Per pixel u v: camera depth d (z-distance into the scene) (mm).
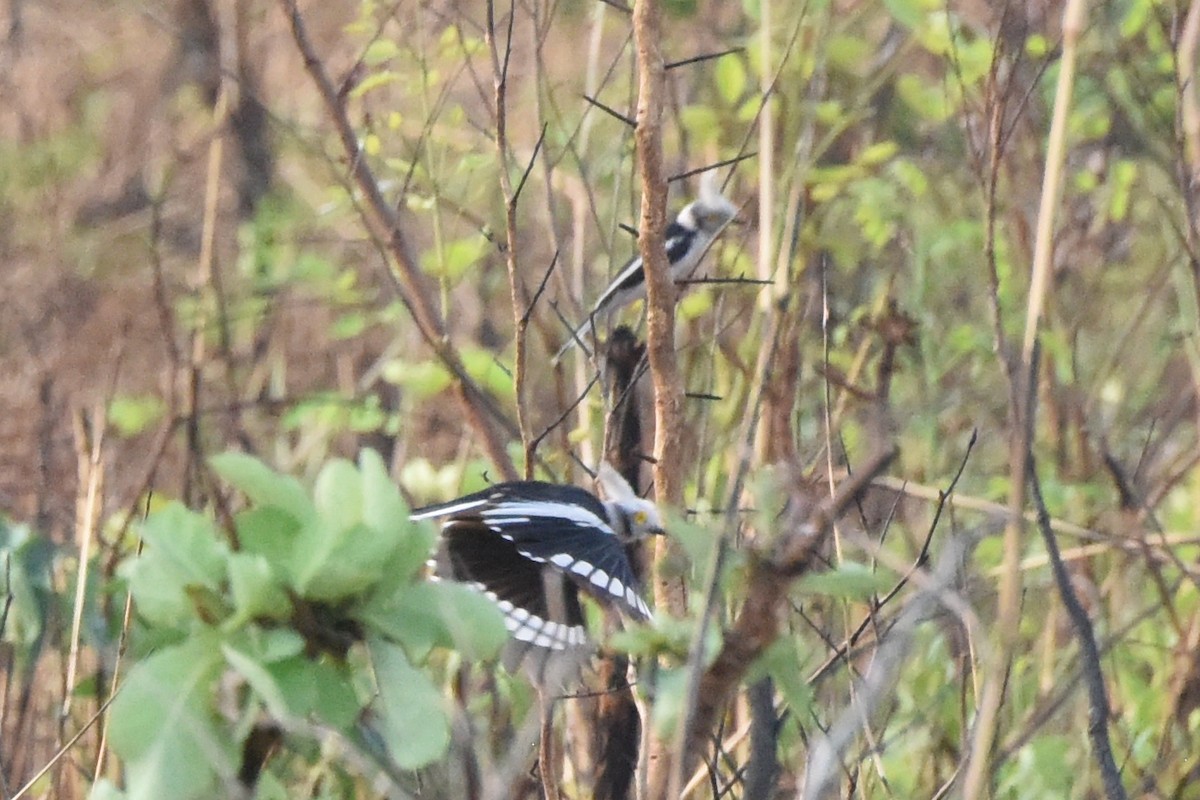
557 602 7137
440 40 11164
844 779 8062
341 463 5758
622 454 9008
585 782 8016
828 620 8578
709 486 9664
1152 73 11516
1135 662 10273
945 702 8734
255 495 5785
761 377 6762
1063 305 12359
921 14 10789
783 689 5672
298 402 12453
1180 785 8555
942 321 12422
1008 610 6039
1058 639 10359
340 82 12203
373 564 5531
